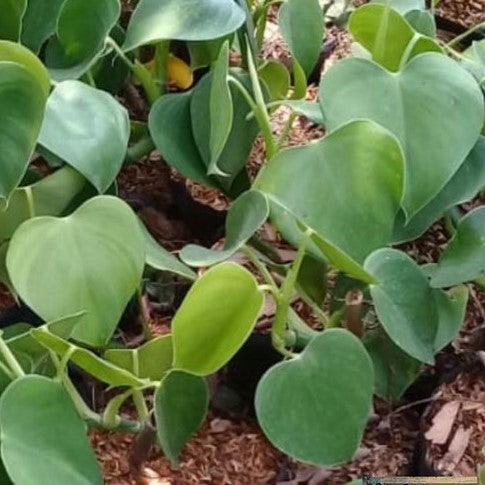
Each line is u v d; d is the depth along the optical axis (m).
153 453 0.75
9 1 0.73
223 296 0.56
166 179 0.98
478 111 0.66
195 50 0.93
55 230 0.59
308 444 0.58
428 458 0.72
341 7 1.19
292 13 0.83
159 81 0.90
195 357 0.58
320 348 0.60
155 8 0.78
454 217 0.88
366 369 0.59
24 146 0.61
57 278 0.58
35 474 0.51
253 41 0.88
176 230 0.96
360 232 0.62
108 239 0.60
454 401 0.76
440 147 0.65
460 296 0.72
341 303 0.73
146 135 0.88
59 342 0.54
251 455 0.76
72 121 0.67
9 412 0.51
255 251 0.79
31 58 0.63
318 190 0.62
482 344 0.82
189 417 0.62
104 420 0.67
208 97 0.78
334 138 0.62
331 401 0.59
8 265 0.57
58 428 0.53
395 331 0.64
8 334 0.70
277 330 0.66
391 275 0.65
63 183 0.71
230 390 0.80
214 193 0.96
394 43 0.77
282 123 1.01
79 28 0.76
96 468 0.54
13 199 0.69
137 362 0.63
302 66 0.83
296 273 0.64
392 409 0.79
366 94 0.66
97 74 0.88
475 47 0.83
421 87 0.66
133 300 0.83
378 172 0.62
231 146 0.80
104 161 0.67
